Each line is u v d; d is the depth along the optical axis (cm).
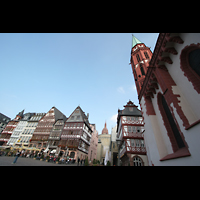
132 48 2142
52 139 3105
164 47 731
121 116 2147
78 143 2764
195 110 580
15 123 4275
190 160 539
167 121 888
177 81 709
